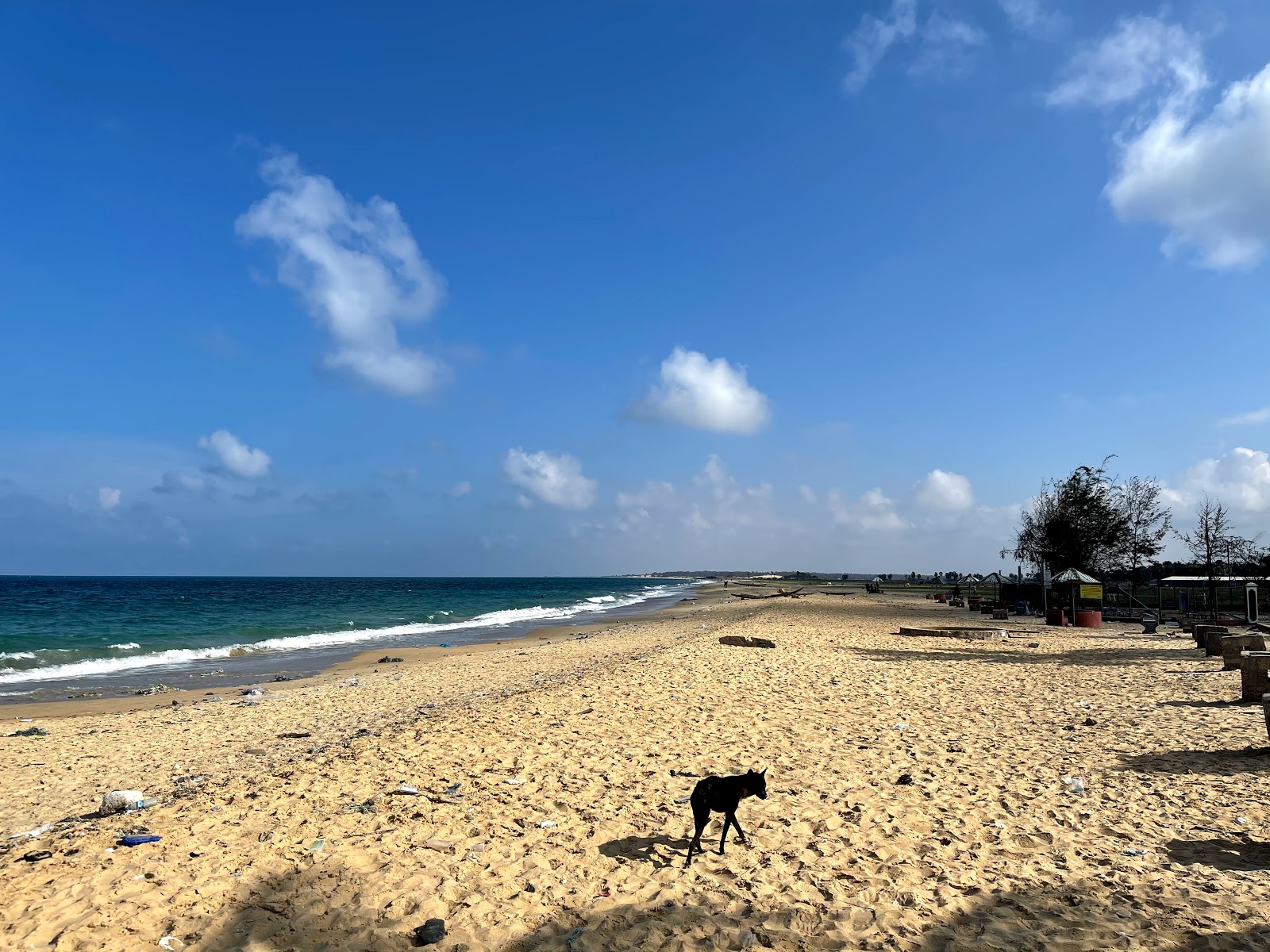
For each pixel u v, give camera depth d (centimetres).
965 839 669
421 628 4375
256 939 481
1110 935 483
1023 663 1983
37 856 648
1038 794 802
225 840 661
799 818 726
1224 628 2195
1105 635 2873
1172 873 589
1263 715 1177
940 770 899
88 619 4994
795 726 1157
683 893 556
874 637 2767
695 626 3522
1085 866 607
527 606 7150
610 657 2308
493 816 729
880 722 1195
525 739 1058
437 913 524
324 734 1300
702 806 629
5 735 1366
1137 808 756
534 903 540
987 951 466
